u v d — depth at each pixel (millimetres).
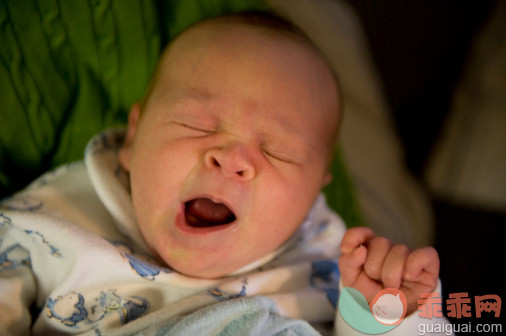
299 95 812
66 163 1036
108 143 944
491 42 1893
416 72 1964
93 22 1033
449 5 1954
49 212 860
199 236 752
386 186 1538
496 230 1794
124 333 733
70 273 766
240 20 881
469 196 1854
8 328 750
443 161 1910
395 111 1963
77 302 771
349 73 1602
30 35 960
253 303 756
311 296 871
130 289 803
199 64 815
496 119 1834
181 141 768
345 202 1297
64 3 992
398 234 1445
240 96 780
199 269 782
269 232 800
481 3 1938
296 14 1568
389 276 721
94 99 1064
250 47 820
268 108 783
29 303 813
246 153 739
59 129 1025
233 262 804
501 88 1841
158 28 1154
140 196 793
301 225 962
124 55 1087
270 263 920
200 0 1235
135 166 810
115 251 785
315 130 833
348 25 1761
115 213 854
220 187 735
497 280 1634
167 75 845
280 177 785
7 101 931
